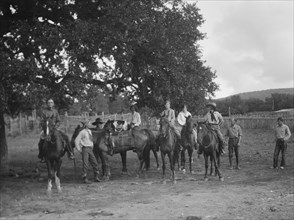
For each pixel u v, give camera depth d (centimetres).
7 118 4128
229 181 1411
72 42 1280
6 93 1241
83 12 1483
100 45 1312
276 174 1541
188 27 1548
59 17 1504
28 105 1320
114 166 1964
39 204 1094
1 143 1723
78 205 1072
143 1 1424
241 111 5703
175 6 1591
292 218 877
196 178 1507
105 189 1311
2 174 1688
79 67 1308
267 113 4419
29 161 2222
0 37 1398
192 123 1570
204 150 1448
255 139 3148
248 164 1880
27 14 1539
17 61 1219
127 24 1327
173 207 1004
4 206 1073
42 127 1273
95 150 1575
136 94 1769
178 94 1636
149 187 1327
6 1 1473
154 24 1436
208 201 1069
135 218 901
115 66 1465
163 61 1540
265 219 873
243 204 1027
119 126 1741
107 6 1334
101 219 900
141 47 1516
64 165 2056
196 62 1675
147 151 1684
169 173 1667
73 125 4422
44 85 1359
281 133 1681
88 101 1320
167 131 1430
